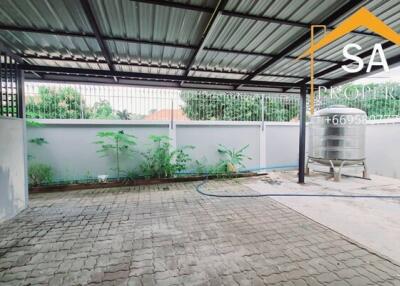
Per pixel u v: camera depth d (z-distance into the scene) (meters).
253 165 6.62
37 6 2.20
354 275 1.87
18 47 3.11
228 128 6.34
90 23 2.38
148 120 5.60
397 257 2.13
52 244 2.41
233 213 3.31
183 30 2.72
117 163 5.39
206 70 4.22
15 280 1.83
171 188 4.85
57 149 5.05
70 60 3.57
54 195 4.33
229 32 2.81
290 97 7.00
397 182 5.18
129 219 3.10
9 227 2.85
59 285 1.77
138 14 2.35
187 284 1.77
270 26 2.66
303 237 2.54
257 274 1.89
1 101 3.12
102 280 1.83
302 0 2.18
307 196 4.14
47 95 5.06
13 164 3.23
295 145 7.05
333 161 5.41
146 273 1.91
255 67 4.13
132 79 4.46
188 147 5.77
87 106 5.34
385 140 5.85
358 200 3.87
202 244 2.40
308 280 1.81
